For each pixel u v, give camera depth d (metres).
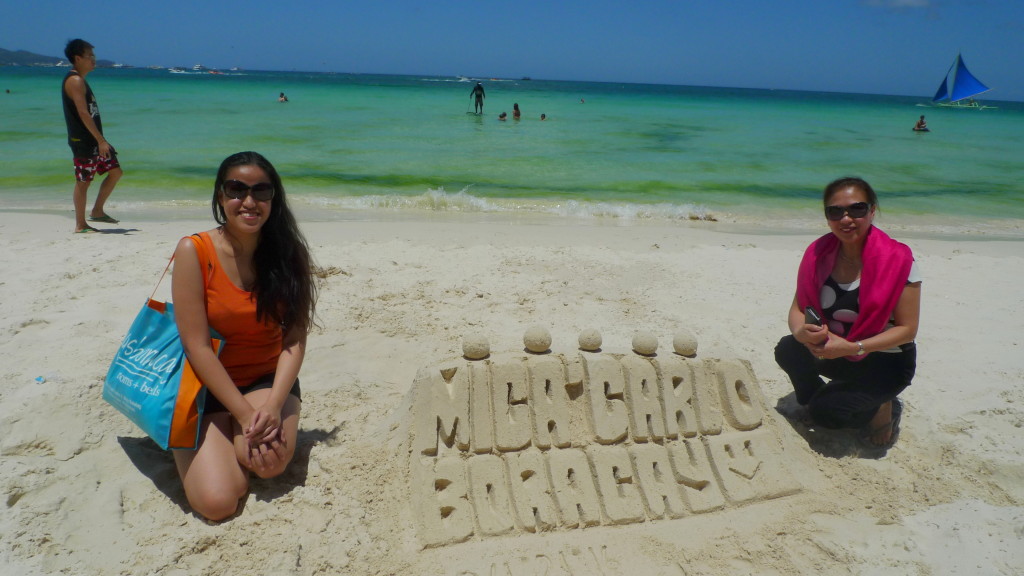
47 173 12.20
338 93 49.78
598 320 5.54
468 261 7.16
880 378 3.61
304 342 3.42
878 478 3.52
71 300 5.43
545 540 2.98
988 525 3.12
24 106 25.94
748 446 3.48
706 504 3.21
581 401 3.38
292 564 2.65
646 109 43.16
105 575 2.62
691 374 3.53
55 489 3.06
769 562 2.92
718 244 8.44
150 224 8.58
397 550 2.83
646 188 13.48
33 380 3.89
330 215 10.20
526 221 10.43
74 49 7.39
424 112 30.84
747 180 14.82
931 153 21.56
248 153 3.10
